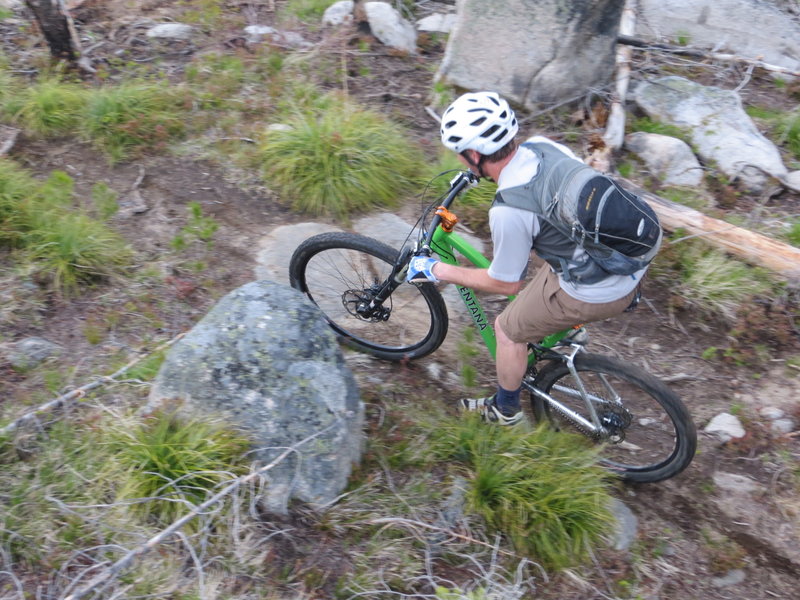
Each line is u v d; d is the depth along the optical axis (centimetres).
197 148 567
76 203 506
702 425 409
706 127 612
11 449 340
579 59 612
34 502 321
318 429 329
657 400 346
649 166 583
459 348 436
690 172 574
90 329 412
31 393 374
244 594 300
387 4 734
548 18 596
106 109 562
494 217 294
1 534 307
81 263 443
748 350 449
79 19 718
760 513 369
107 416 355
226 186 539
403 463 361
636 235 290
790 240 514
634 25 743
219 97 617
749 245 485
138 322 427
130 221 499
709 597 335
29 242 453
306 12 759
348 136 543
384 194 532
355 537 329
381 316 402
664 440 379
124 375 385
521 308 333
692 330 466
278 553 317
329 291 429
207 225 499
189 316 435
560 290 315
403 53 700
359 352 430
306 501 332
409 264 350
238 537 313
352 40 712
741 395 426
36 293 431
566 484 344
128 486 320
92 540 309
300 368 337
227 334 343
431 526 329
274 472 327
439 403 404
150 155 559
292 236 503
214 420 333
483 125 283
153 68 654
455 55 640
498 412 371
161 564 302
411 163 561
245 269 475
